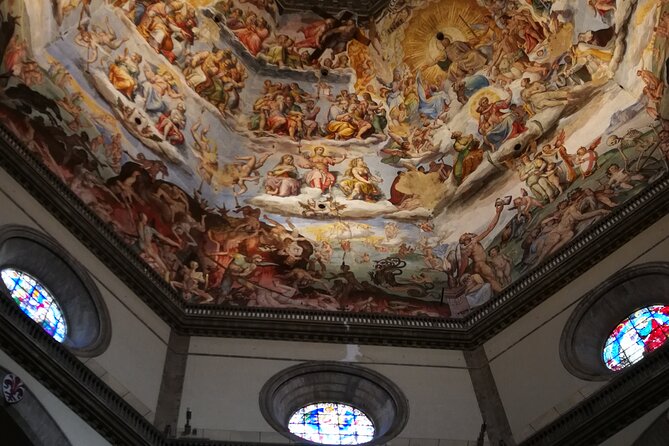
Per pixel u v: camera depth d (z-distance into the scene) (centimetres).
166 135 2184
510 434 1697
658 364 1560
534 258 2039
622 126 2116
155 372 1734
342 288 2091
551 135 2217
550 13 2297
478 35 2400
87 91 2059
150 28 2241
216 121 2312
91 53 2103
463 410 1767
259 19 2452
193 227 2112
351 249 2195
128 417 1545
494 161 2273
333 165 2353
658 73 2086
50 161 1875
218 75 2348
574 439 1563
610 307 1814
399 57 2462
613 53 2178
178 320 1883
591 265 1905
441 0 2448
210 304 1945
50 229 1750
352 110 2436
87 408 1483
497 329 1934
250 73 2420
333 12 2509
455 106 2388
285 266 2120
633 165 2039
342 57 2481
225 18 2391
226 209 2211
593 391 1656
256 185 2286
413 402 1777
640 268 1809
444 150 2359
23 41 1950
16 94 1894
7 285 1623
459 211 2261
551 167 2172
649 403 1535
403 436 1698
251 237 2166
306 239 2198
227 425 1666
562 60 2262
